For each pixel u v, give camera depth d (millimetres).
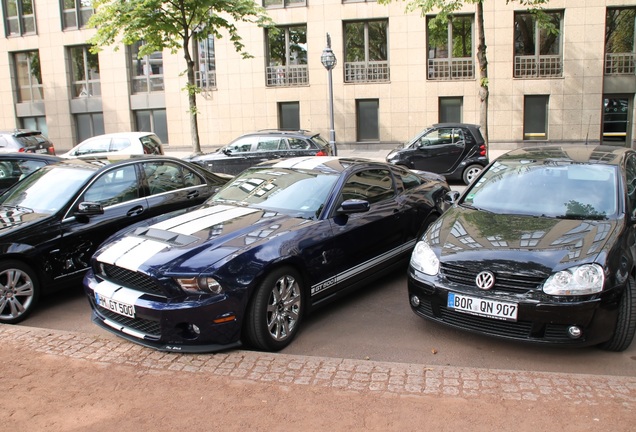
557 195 5035
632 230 4578
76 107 23953
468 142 13281
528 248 4156
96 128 24312
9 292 5105
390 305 5418
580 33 19406
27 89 24812
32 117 25031
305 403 3295
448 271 4270
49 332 4562
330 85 14852
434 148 13430
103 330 4953
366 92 20891
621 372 3906
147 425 3105
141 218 6312
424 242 4676
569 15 19359
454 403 3252
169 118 22812
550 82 19781
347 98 21047
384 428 3008
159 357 4012
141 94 23125
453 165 13383
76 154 14844
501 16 19625
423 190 6629
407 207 6086
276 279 4332
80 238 5684
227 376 3680
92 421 3162
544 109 20250
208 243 4371
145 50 15719
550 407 3188
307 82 21406
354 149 21281
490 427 2996
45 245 5352
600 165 5312
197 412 3229
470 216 4953
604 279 3842
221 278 4027
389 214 5750
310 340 4598
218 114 22234
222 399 3371
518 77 19875
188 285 4016
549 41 19828
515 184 5352
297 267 4602
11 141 14945
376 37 20844
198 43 22094
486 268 4070
